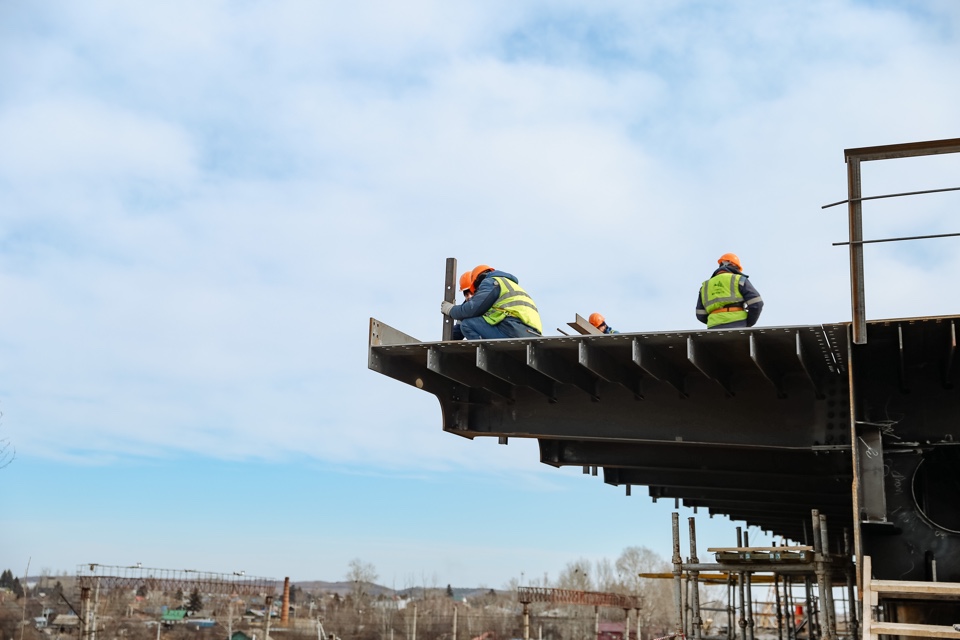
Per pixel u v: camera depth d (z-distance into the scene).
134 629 77.25
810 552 11.02
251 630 85.44
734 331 8.80
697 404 10.28
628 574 136.00
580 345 9.38
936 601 8.50
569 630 101.88
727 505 16.00
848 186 7.99
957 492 10.34
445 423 11.31
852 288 7.96
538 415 10.99
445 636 102.31
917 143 7.71
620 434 10.50
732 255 11.16
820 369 9.70
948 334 8.56
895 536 8.66
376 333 10.20
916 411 8.94
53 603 79.25
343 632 95.88
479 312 11.15
